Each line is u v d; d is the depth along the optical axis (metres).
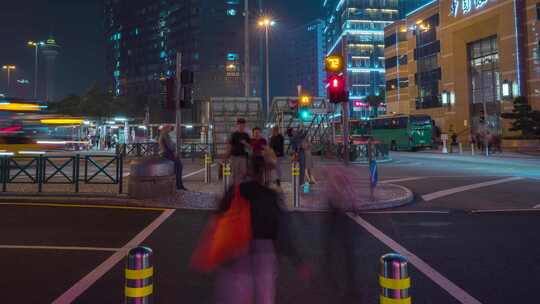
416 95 64.56
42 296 4.79
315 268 5.76
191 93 13.98
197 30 118.31
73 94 70.19
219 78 117.06
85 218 9.41
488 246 7.08
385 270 2.69
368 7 118.38
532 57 43.34
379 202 10.95
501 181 16.33
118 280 5.35
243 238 3.85
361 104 99.50
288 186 14.87
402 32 70.06
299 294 4.85
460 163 25.84
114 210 10.45
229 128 32.56
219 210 4.08
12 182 13.44
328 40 158.38
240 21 119.56
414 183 15.94
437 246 7.08
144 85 138.38
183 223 8.95
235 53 118.50
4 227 8.43
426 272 5.69
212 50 117.25
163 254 6.55
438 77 59.22
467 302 4.63
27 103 22.17
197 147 34.06
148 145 30.95
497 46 47.88
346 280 5.30
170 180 12.05
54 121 23.91
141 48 140.75
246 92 32.91
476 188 14.48
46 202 11.46
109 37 157.12
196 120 89.94
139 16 141.75
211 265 5.86
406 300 2.65
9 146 21.27
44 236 7.71
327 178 5.40
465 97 52.47
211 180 16.58
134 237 7.69
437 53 59.28
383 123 45.88
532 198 12.41
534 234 7.96
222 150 31.92
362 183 15.32
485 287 5.11
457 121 54.09
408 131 42.41
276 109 35.41
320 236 7.68
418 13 63.91
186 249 6.86
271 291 3.81
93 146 50.16
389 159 29.14
